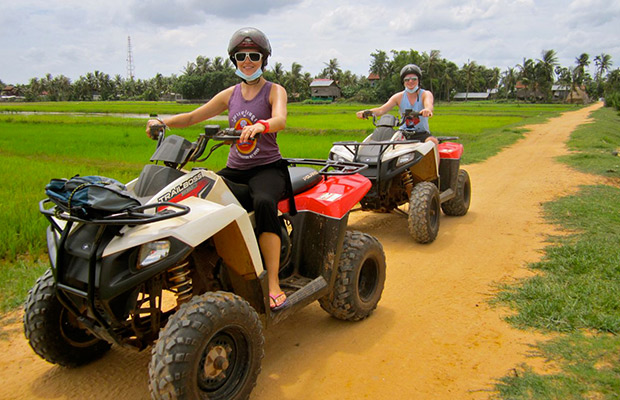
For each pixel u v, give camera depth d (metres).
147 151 17.38
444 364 3.59
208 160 14.11
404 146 6.74
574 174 11.82
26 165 12.86
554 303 4.37
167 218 2.73
